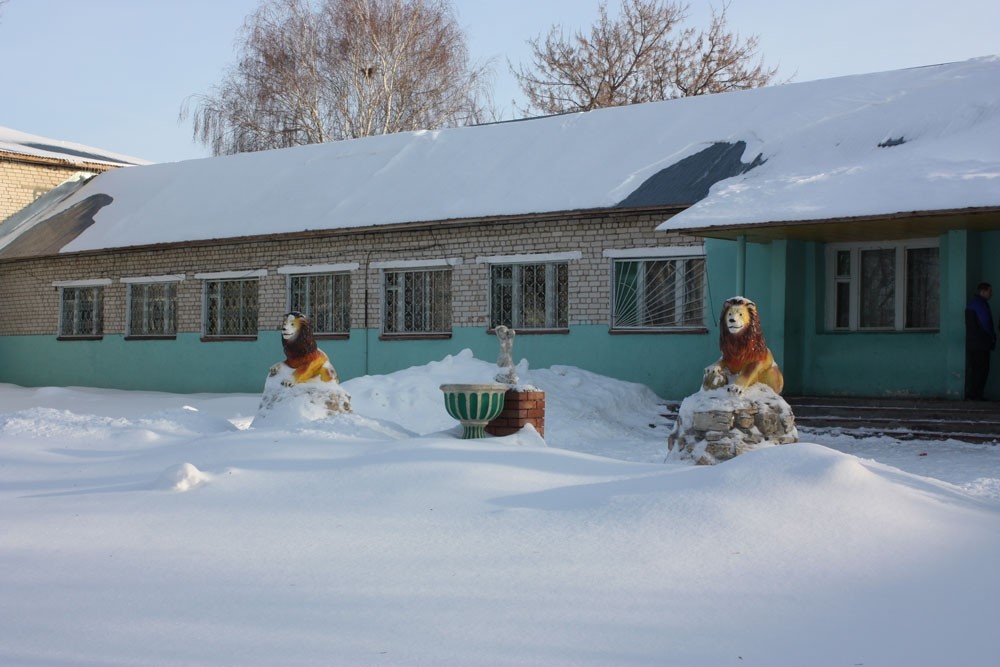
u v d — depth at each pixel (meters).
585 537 6.63
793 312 17.27
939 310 16.70
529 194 19.95
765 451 7.70
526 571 6.04
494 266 20.56
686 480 7.57
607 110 22.08
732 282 17.92
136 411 19.58
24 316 28.28
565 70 43.81
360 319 22.03
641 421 17.00
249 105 38.69
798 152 17.72
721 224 15.23
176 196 26.84
